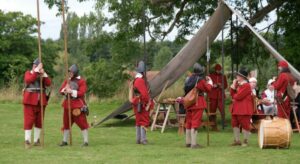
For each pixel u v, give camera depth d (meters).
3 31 50.41
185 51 14.37
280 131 9.88
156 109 14.15
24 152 9.56
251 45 20.33
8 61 48.38
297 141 11.34
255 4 19.38
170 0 18.55
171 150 9.88
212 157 9.00
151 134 12.81
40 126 10.55
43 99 10.32
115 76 23.73
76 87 10.35
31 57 50.22
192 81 10.23
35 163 8.40
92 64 24.53
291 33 17.81
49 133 12.73
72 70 10.36
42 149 9.98
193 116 10.26
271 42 20.16
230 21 16.31
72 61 44.25
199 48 14.37
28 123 10.20
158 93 14.09
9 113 18.03
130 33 21.31
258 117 13.36
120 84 24.14
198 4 20.42
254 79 12.34
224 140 11.65
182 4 20.28
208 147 10.34
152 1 18.31
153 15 21.00
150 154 9.34
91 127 14.41
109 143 11.03
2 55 48.94
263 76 21.27
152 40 21.47
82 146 10.42
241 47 18.25
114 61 22.75
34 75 10.13
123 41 21.72
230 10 14.42
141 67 10.95
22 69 47.75
